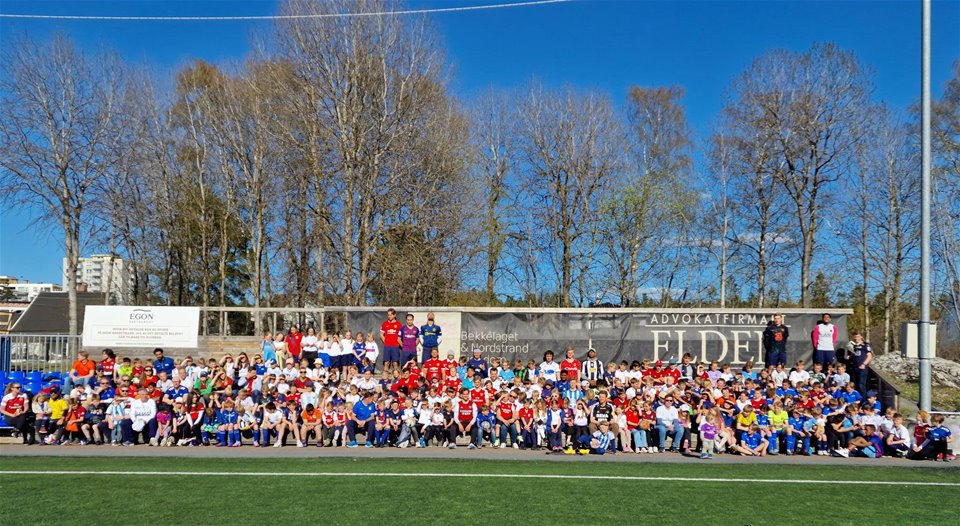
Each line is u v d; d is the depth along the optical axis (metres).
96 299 51.97
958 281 39.88
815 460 17.08
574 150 42.53
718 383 20.31
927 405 17.84
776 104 40.47
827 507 11.93
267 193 42.06
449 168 38.53
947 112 39.62
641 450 18.12
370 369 22.94
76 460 15.92
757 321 24.11
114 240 42.78
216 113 42.72
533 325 24.48
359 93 36.38
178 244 45.28
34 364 23.38
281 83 36.53
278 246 40.94
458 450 18.03
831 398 19.17
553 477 14.23
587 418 18.00
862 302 44.31
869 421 18.25
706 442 17.23
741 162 42.38
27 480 13.52
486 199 43.69
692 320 24.25
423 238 37.84
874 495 12.91
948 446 17.59
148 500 11.89
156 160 43.38
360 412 18.64
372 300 37.50
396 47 36.94
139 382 19.47
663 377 21.16
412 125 36.78
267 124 38.53
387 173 37.09
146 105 42.81
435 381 20.19
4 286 96.69
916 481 14.30
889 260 43.31
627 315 24.39
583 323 24.45
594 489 13.12
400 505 11.66
